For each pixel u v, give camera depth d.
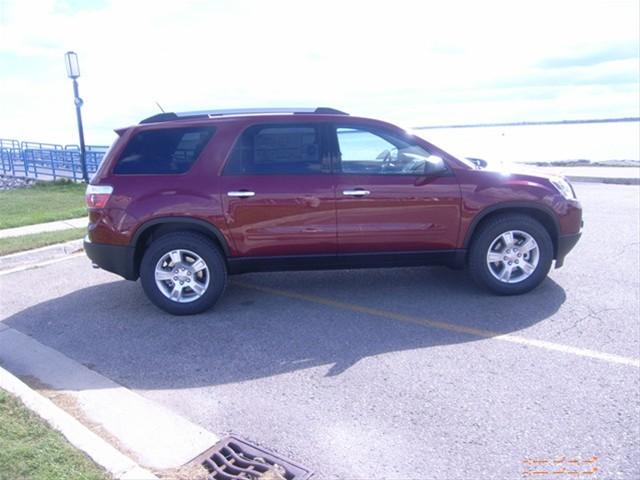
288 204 4.95
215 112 5.27
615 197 11.30
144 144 5.07
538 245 5.20
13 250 7.65
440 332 4.57
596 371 3.79
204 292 5.11
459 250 5.19
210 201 4.92
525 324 4.65
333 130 5.05
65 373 4.09
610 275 5.87
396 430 3.20
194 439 3.18
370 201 4.99
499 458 2.91
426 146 5.10
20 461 2.74
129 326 5.00
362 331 4.66
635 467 2.80
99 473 2.69
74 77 15.79
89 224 5.15
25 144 22.00
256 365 4.11
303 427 3.28
